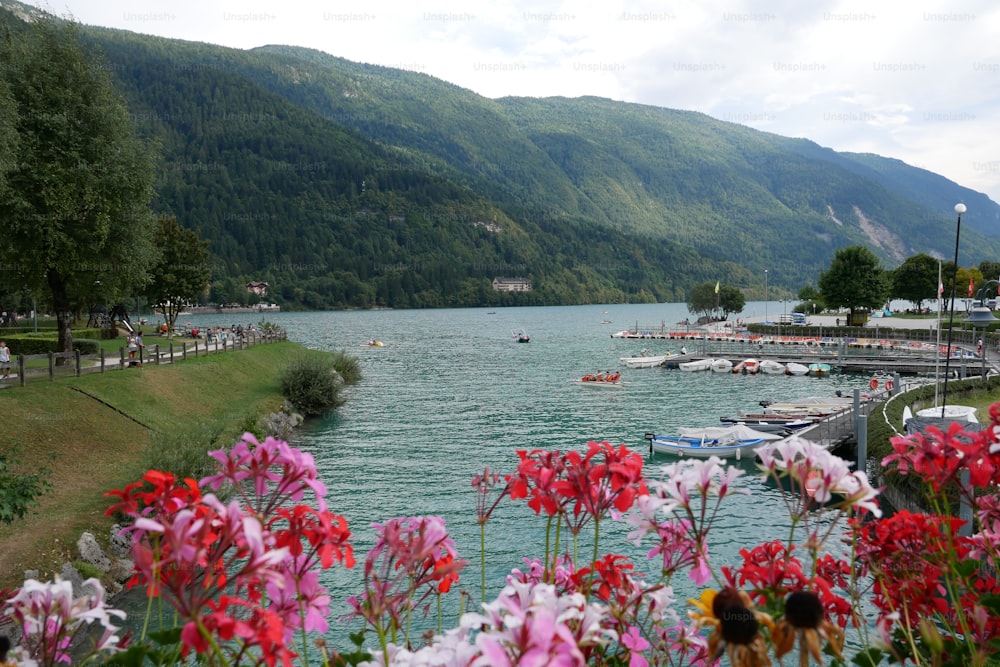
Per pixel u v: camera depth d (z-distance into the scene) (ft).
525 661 6.41
